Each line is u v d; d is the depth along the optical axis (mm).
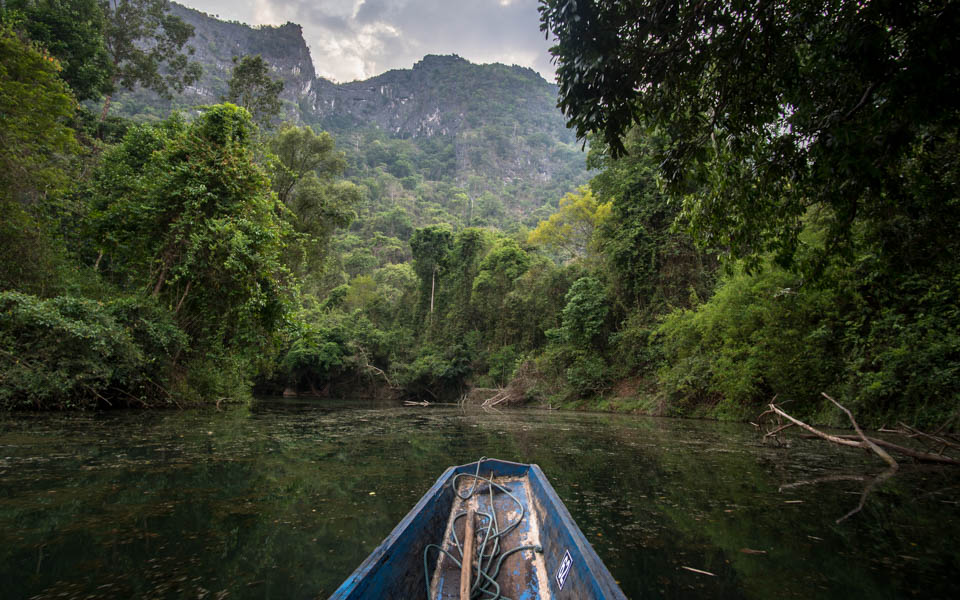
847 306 10320
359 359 30891
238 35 177000
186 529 3150
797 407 11188
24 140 10547
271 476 4812
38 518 3234
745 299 12000
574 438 9008
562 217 29578
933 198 4777
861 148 3531
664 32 3777
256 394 32250
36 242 10477
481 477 4234
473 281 31562
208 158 10867
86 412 9047
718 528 3428
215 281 10781
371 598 1621
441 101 196625
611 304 20906
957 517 3680
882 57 3260
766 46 3779
